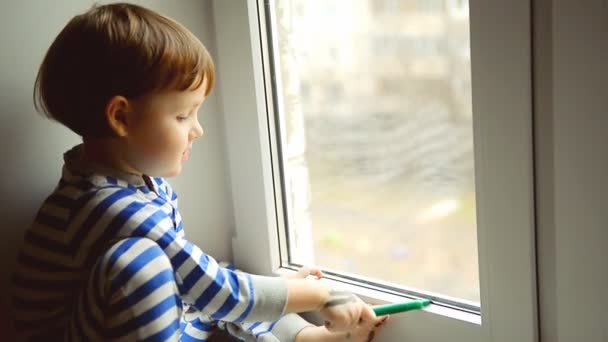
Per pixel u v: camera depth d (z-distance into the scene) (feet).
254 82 3.03
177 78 2.41
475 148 2.45
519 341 2.52
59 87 2.47
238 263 3.39
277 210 3.24
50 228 2.54
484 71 2.35
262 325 2.95
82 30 2.43
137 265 2.31
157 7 3.00
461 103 2.75
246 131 3.12
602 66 2.10
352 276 3.11
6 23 2.71
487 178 2.44
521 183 2.36
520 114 2.30
